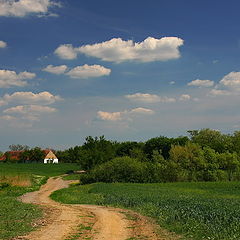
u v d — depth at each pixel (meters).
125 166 77.75
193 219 20.92
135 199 35.81
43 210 27.34
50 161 171.88
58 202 40.56
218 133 124.81
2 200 32.97
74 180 91.00
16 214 23.25
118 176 77.06
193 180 79.62
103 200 39.94
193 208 25.06
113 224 21.59
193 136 129.50
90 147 93.06
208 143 118.25
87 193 53.12
